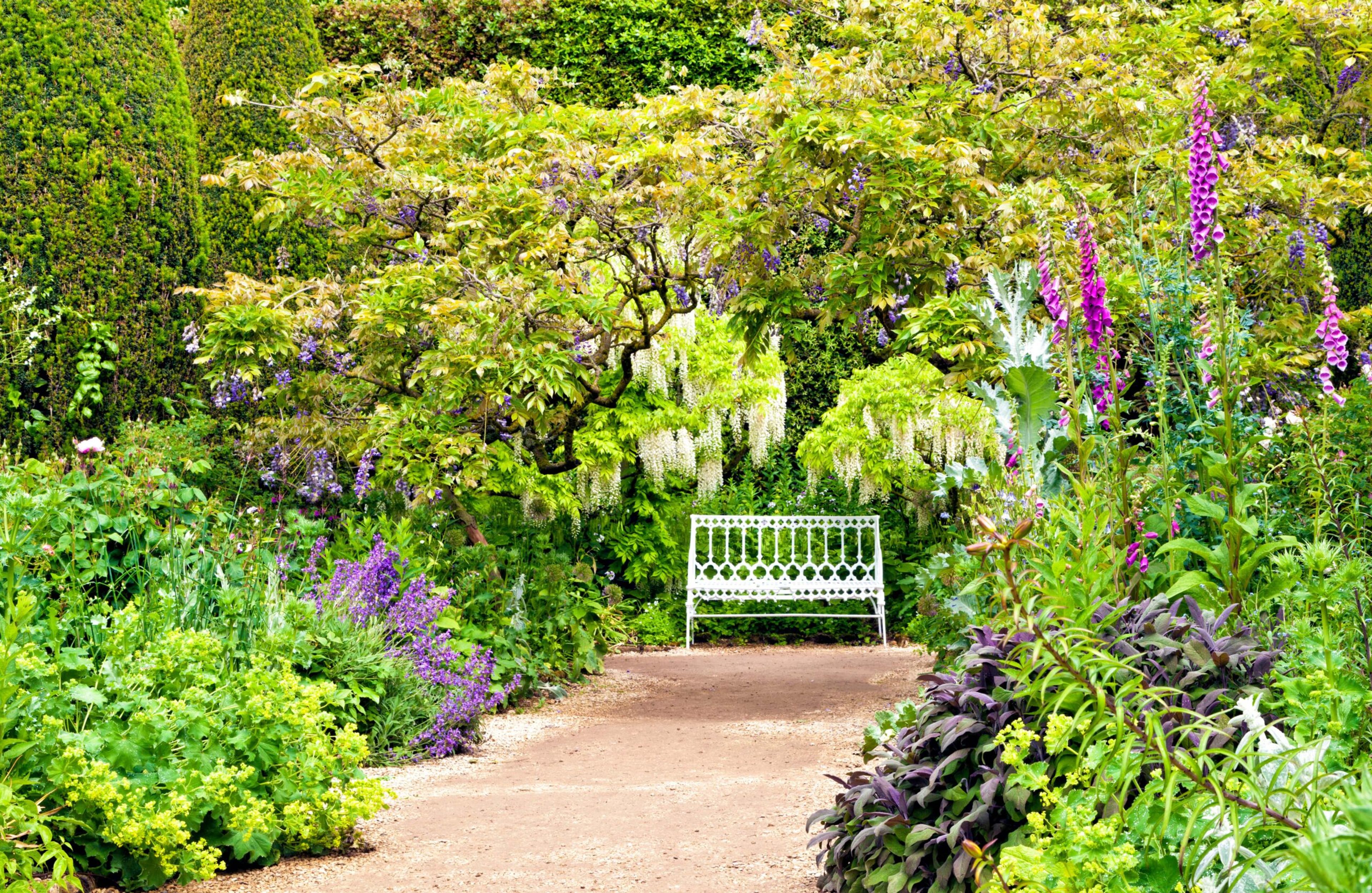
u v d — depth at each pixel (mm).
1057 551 2846
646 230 7254
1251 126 7395
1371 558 3279
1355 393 3996
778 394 10805
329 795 4008
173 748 3908
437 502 8281
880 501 11750
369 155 7484
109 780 3508
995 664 2820
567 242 6879
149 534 5590
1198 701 2580
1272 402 5332
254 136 8930
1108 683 2430
